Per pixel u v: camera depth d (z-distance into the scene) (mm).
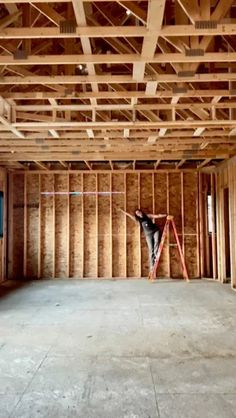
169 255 8945
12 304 6027
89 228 9023
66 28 2754
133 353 3713
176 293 6934
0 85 4465
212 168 8797
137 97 4160
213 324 4770
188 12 2689
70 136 5844
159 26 2660
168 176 9078
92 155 7520
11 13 2963
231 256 7613
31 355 3666
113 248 9016
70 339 4172
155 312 5434
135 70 3416
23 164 8828
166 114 5352
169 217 8602
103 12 3074
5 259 8688
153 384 2990
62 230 9000
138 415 2504
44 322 4906
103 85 4586
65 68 3990
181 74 3607
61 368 3330
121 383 3012
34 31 2775
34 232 8992
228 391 2865
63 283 8148
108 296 6668
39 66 4422
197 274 8938
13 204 9016
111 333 4391
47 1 2443
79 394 2824
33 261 8945
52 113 5133
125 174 9047
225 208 8547
